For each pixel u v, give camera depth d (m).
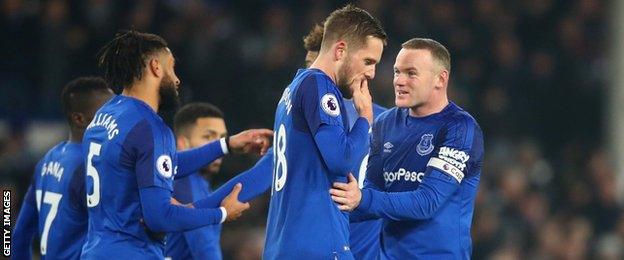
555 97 53.03
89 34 46.34
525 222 46.78
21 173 41.38
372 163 21.64
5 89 46.94
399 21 50.25
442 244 20.84
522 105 52.00
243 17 51.41
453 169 20.47
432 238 20.84
